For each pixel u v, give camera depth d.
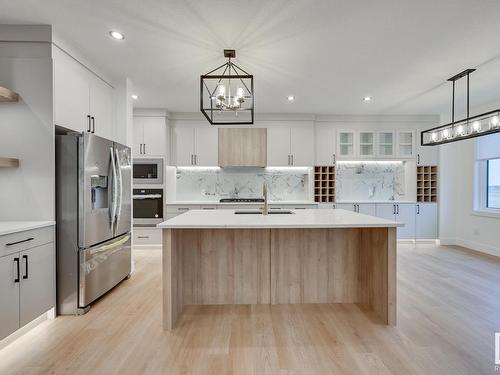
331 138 5.54
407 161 5.70
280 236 2.83
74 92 2.88
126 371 1.79
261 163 5.39
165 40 2.73
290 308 2.73
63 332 2.27
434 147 5.55
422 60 3.16
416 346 2.06
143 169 5.12
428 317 2.50
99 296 2.84
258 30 2.56
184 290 2.79
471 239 5.17
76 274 2.59
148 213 5.11
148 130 5.12
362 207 5.45
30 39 2.52
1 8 2.27
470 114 5.12
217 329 2.32
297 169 5.82
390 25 2.48
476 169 5.11
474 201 5.11
